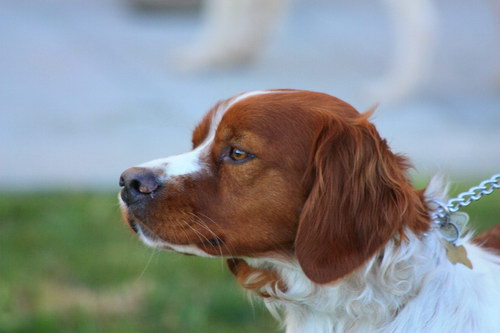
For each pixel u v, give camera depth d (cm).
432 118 1614
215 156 611
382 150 589
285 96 611
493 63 1939
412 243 583
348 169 582
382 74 1850
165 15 2409
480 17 2398
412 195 582
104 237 1124
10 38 2123
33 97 1722
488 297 594
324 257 577
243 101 609
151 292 970
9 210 1189
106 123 1584
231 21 1853
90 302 963
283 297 624
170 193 608
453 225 602
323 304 611
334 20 2367
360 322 607
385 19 2378
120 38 2159
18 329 900
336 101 618
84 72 1878
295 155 592
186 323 915
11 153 1441
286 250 610
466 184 1234
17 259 1055
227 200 602
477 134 1531
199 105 1670
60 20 2336
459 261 604
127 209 624
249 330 916
